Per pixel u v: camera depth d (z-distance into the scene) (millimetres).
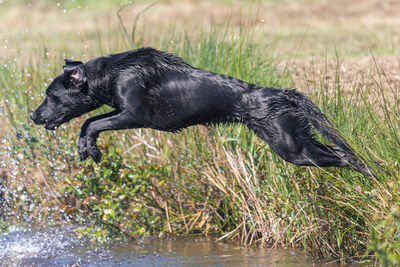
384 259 11961
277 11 52250
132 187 18344
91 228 17609
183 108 14797
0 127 20922
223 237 17359
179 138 19797
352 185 15195
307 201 15867
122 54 14992
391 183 13758
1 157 20484
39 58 24469
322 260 15297
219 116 14930
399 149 14344
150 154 19906
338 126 15891
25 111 21062
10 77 23047
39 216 18984
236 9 50156
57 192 19172
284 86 20484
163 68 14781
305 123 14797
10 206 19922
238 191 17625
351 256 15211
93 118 14906
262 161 17984
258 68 21609
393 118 15242
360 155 14625
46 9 50250
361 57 28547
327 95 18406
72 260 16000
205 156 18906
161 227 18859
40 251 16781
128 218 18594
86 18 41156
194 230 18750
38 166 19578
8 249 16953
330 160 14539
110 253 16609
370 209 14109
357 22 45250
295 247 16547
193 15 51031
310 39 37625
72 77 14633
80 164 19016
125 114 14547
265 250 16484
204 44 23219
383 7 52438
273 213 16828
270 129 14648
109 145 18609
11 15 49000
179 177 19453
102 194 18516
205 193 18812
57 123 15234
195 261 15695
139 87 14578
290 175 16641
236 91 14734
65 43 26688
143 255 16406
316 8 53312
